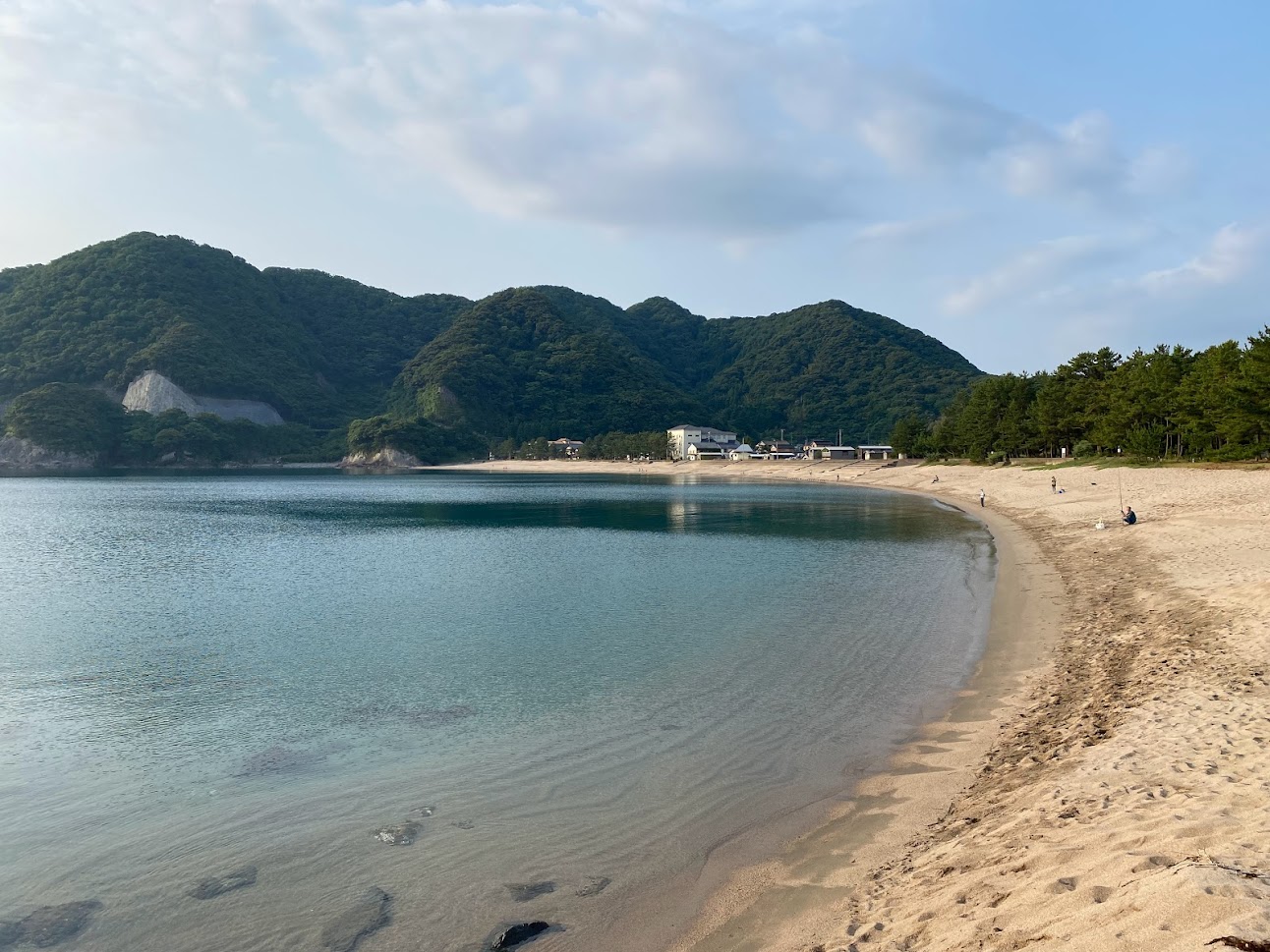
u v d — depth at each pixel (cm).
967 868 845
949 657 1972
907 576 3359
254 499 10162
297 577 3694
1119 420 8456
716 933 835
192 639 2417
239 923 902
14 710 1719
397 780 1310
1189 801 869
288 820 1165
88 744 1510
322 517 7381
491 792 1253
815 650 2100
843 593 2964
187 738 1538
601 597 3033
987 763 1249
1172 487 5447
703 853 1030
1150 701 1341
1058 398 10312
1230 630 1766
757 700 1681
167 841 1105
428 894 951
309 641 2372
